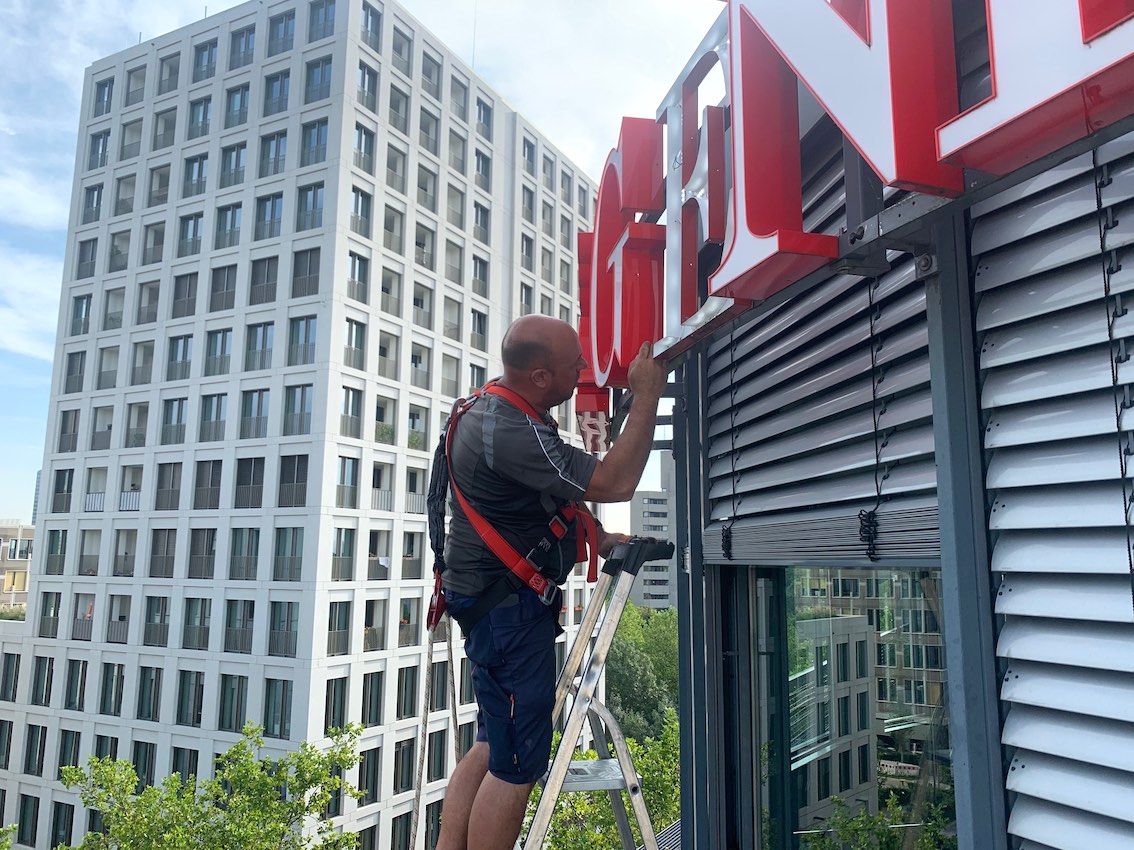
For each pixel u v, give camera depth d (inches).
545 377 77.5
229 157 1159.0
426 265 1237.1
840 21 66.5
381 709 1047.6
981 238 72.2
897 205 68.7
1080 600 61.9
